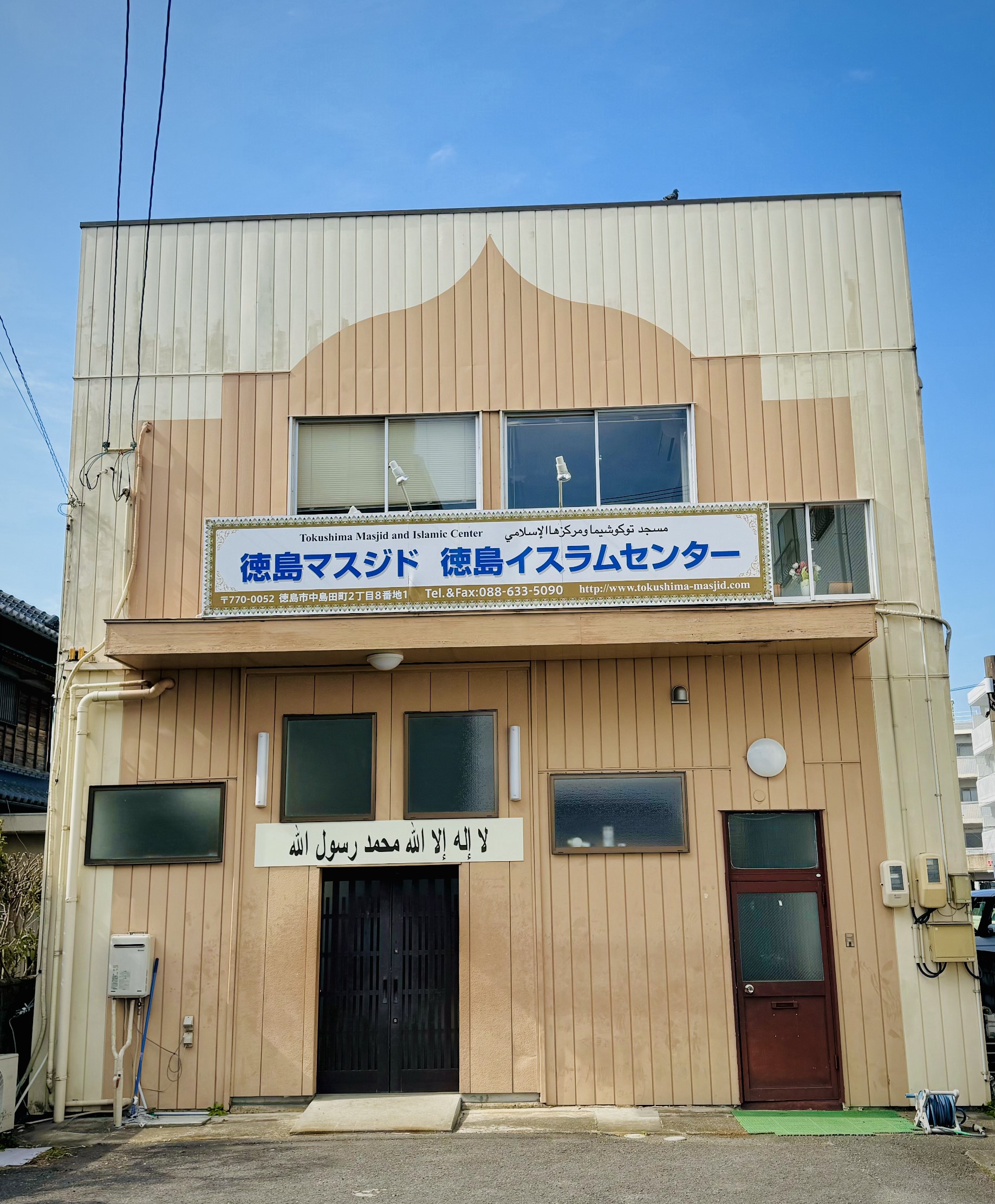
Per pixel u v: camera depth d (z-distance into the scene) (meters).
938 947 9.43
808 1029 9.49
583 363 10.62
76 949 9.75
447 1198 6.76
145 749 10.12
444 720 10.11
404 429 10.65
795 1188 6.95
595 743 9.98
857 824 9.79
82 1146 8.41
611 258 10.84
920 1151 7.90
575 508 9.70
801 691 10.04
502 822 9.81
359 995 9.77
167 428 10.66
